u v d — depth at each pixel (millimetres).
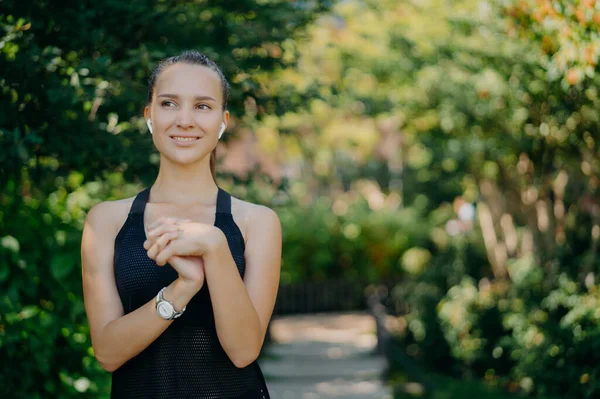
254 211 2285
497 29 7074
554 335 8039
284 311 18203
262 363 11844
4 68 3932
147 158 4473
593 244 8062
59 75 4207
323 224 18328
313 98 5574
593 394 7215
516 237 10797
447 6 8703
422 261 17078
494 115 8164
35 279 4215
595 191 7750
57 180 4910
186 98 2178
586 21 4805
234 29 5055
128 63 4145
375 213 18719
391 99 10133
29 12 4062
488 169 10109
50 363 4184
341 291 18453
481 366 10398
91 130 4246
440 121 9320
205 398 2145
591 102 6332
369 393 9992
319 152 14109
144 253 2170
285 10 5266
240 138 6203
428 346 11445
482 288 11016
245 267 2230
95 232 2221
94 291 2178
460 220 13273
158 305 2021
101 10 4324
